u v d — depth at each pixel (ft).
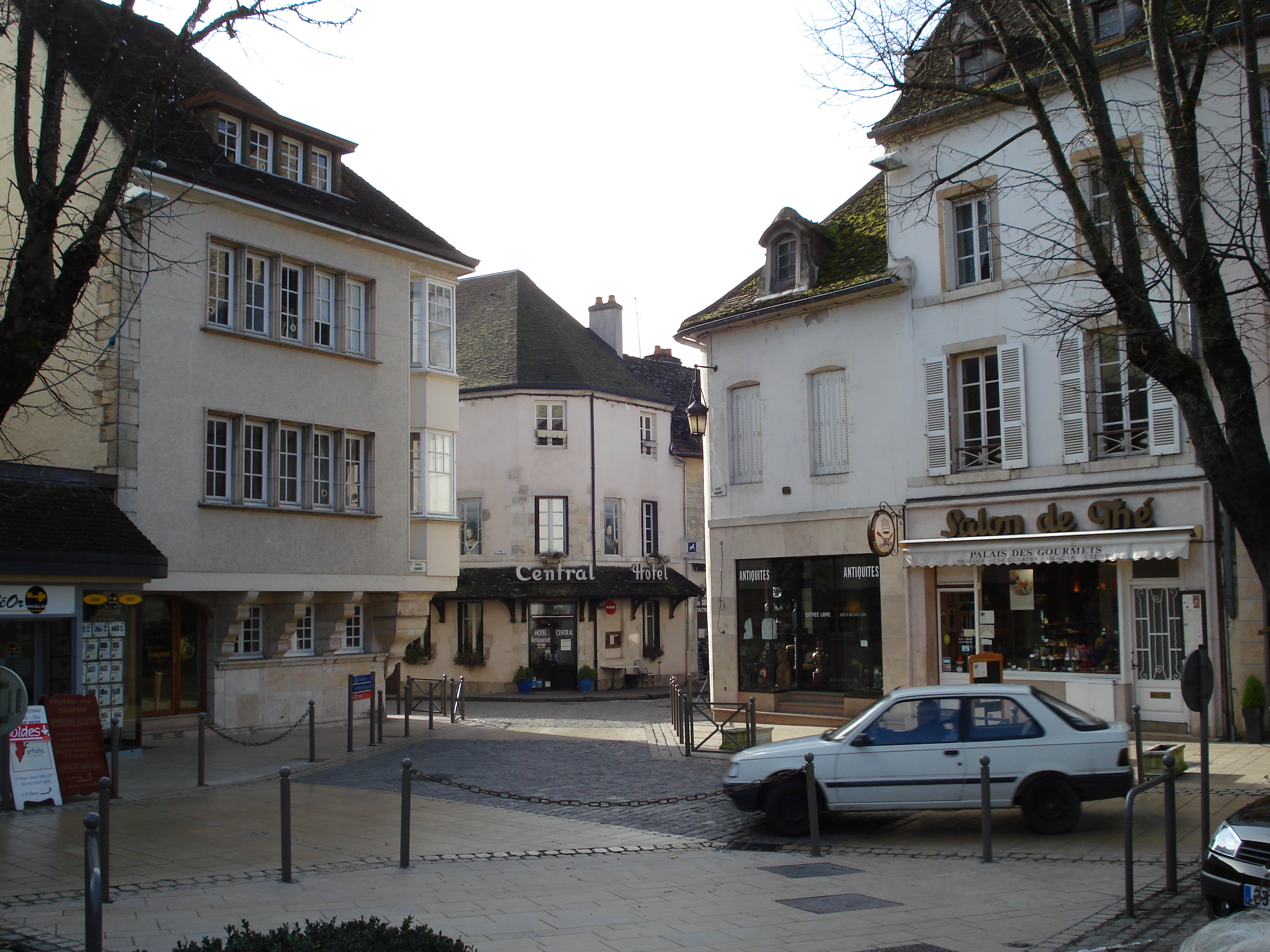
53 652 53.72
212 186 67.00
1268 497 34.76
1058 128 63.05
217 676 70.64
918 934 25.70
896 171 71.10
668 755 61.31
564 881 31.86
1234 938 11.71
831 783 38.96
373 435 78.54
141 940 24.62
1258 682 54.95
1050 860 33.91
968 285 67.67
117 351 62.49
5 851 35.86
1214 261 35.55
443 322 85.61
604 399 128.88
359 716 81.10
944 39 43.16
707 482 82.02
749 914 27.76
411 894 29.99
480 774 55.42
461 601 123.54
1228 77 55.77
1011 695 38.93
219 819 42.37
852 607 73.10
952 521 66.69
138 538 56.70
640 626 129.90
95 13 70.85
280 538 71.31
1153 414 59.57
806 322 76.02
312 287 75.00
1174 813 29.50
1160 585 59.67
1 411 28.12
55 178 30.37
